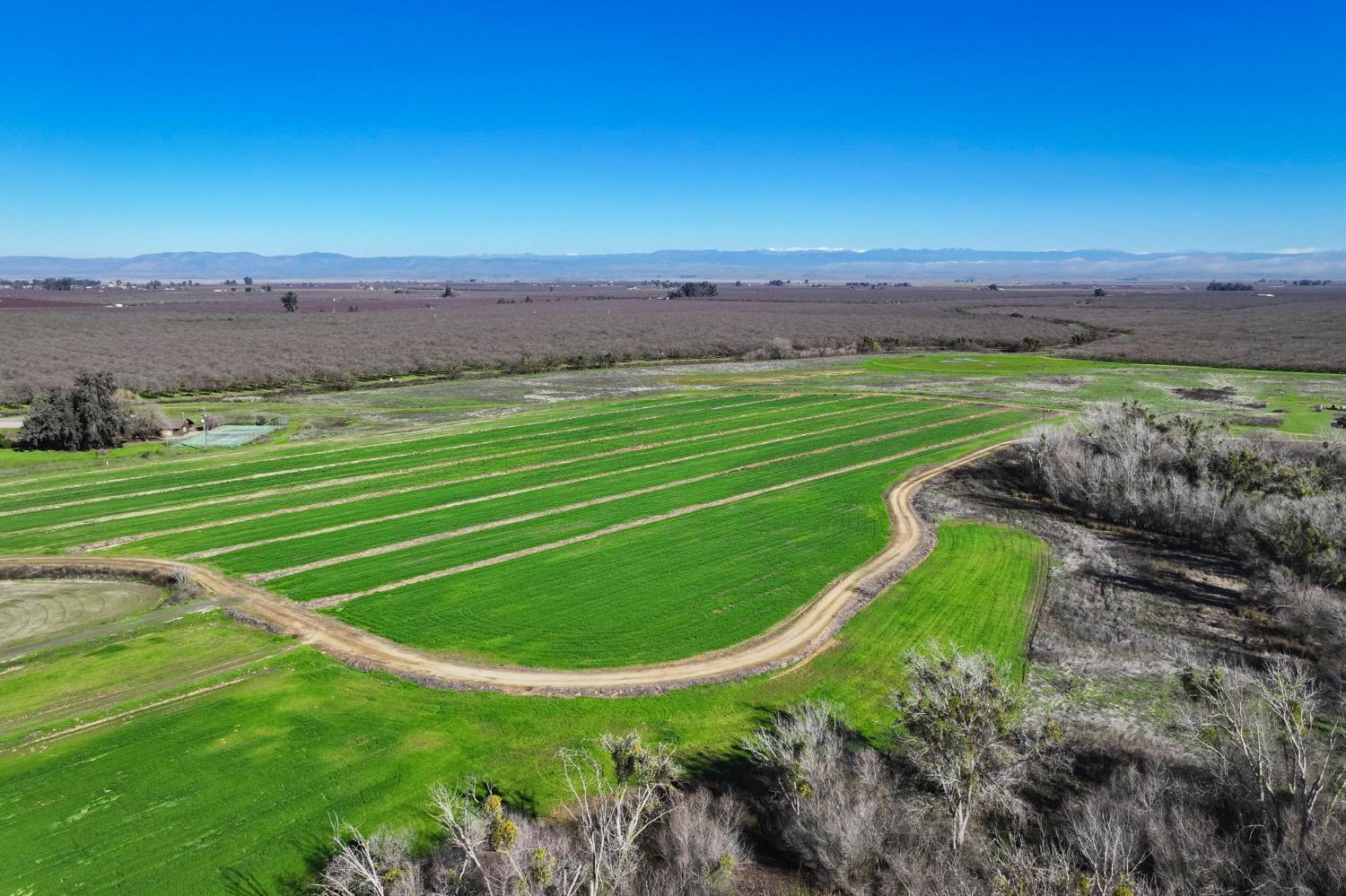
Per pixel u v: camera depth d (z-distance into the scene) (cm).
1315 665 3425
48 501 5456
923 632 3738
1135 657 3531
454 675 3275
